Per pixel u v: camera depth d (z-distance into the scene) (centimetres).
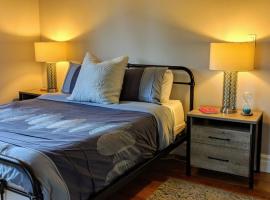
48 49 374
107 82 286
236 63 255
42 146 171
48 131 204
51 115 251
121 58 299
